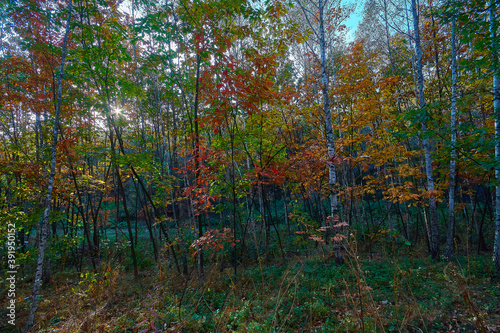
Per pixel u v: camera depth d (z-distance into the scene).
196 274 7.61
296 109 9.77
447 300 4.27
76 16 5.91
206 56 5.36
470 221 11.20
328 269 6.64
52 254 7.76
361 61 9.40
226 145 7.12
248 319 4.12
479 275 5.72
